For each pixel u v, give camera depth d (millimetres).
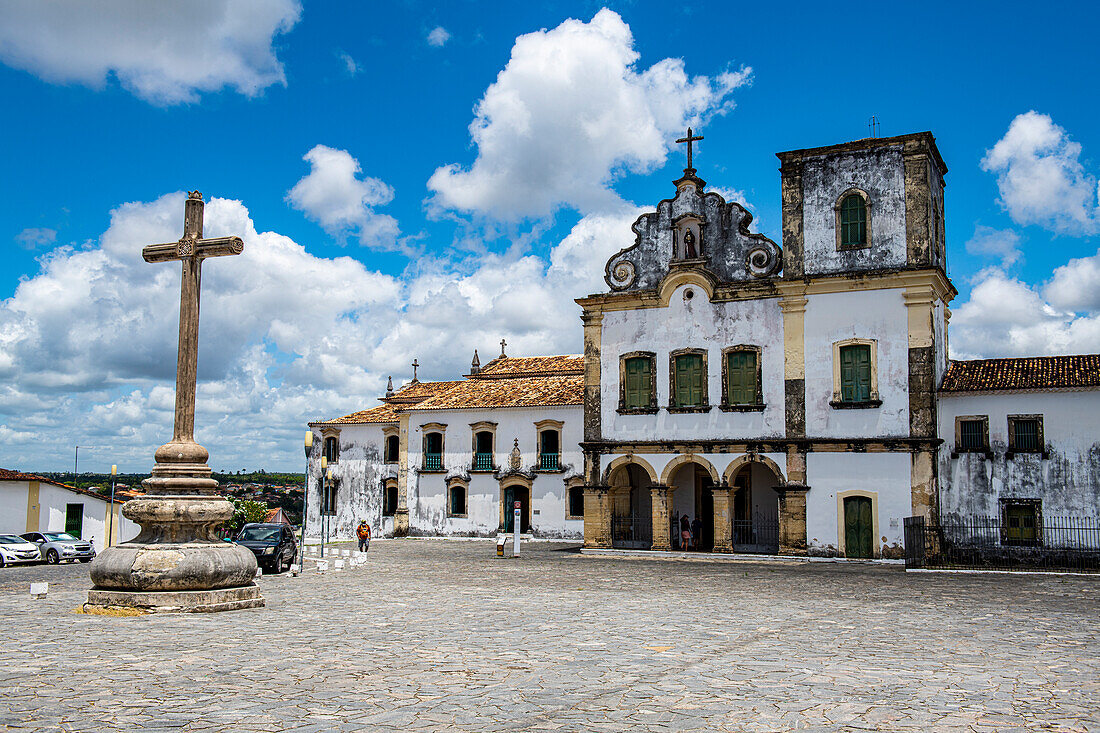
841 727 8266
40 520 46625
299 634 13781
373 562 32375
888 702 9266
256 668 10883
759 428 33219
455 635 13859
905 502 30562
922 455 30422
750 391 33656
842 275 31984
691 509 36844
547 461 46750
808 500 32094
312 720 8375
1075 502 28922
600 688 9883
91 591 16375
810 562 31406
